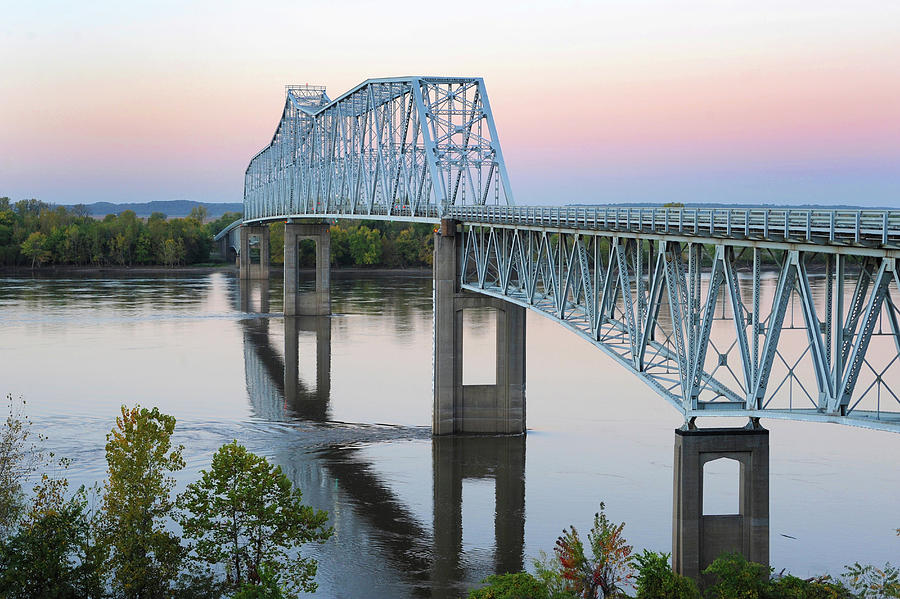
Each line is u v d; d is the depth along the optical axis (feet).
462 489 194.29
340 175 406.62
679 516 133.08
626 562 147.84
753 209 126.00
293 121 525.34
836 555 154.30
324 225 491.72
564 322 186.70
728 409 132.16
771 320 124.36
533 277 203.72
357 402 272.72
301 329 430.20
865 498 179.63
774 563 151.23
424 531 171.53
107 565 122.01
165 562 123.03
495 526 173.37
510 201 286.66
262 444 227.40
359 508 183.62
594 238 175.22
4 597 114.73
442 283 241.96
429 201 292.20
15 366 323.98
